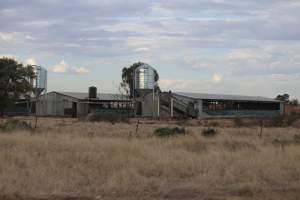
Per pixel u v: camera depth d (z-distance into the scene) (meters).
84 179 11.93
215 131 32.59
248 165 14.12
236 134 31.44
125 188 10.98
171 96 85.50
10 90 77.19
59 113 89.81
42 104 90.88
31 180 11.29
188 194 10.66
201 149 18.95
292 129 44.81
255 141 23.39
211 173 12.90
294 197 10.58
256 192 11.05
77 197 10.08
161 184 11.58
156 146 18.44
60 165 13.30
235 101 93.25
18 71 78.38
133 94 94.56
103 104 89.56
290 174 13.53
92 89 89.56
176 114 86.50
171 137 23.41
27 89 79.75
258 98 100.69
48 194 10.21
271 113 98.38
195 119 74.38
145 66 92.50
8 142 17.47
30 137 19.14
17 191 10.31
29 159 13.74
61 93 90.44
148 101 89.00
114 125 44.44
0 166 12.66
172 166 13.84
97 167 13.40
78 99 87.38
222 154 16.03
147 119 70.56
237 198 10.36
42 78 92.81
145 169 13.40
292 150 17.50
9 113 85.75
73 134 24.62
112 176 12.09
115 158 14.48
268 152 16.86
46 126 36.56
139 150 16.22
